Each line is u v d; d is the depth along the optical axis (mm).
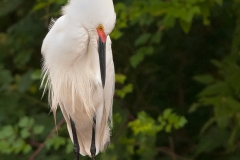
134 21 8586
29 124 8188
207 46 10406
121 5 8344
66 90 6730
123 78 8383
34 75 8281
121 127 8656
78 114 6957
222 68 8500
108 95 7000
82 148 7309
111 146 8359
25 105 9414
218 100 8164
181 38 10156
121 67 9898
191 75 10594
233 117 8820
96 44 6035
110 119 7355
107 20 5820
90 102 6789
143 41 8555
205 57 10453
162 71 10469
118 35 8203
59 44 6223
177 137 10430
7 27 10641
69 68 6504
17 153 8422
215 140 9148
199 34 10273
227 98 8102
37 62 10344
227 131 9141
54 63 6445
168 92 10641
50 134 8312
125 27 8734
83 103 6805
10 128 8180
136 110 10117
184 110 10406
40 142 8766
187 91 10766
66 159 8617
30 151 8695
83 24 5961
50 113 9000
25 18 9523
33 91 9539
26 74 9242
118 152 8547
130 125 8266
